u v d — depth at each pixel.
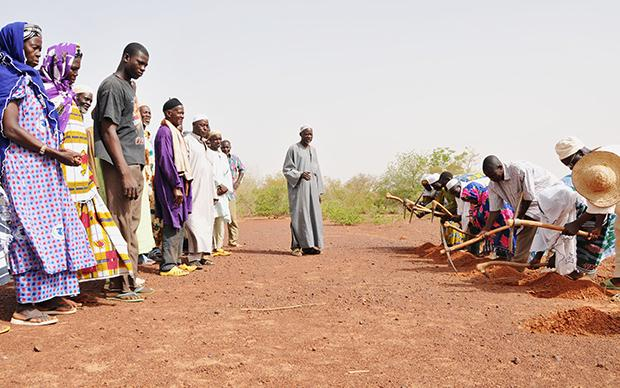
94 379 3.83
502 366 4.13
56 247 5.25
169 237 8.45
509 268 8.13
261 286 7.43
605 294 6.54
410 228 17.88
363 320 5.52
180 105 8.57
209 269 8.99
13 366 4.06
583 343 4.69
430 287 7.28
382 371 4.04
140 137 7.05
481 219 9.90
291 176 10.81
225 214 10.68
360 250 11.77
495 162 8.24
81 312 5.78
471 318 5.57
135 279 6.76
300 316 5.70
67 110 5.86
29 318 5.20
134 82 6.87
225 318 5.59
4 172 5.13
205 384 3.77
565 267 7.68
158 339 4.79
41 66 5.84
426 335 4.97
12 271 5.17
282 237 14.94
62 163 5.36
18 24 5.20
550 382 3.81
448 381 3.84
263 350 4.52
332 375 3.96
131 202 6.68
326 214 23.00
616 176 6.72
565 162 7.71
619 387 3.71
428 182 12.10
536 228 8.16
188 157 8.63
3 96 5.04
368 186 29.28
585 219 6.99
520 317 5.60
